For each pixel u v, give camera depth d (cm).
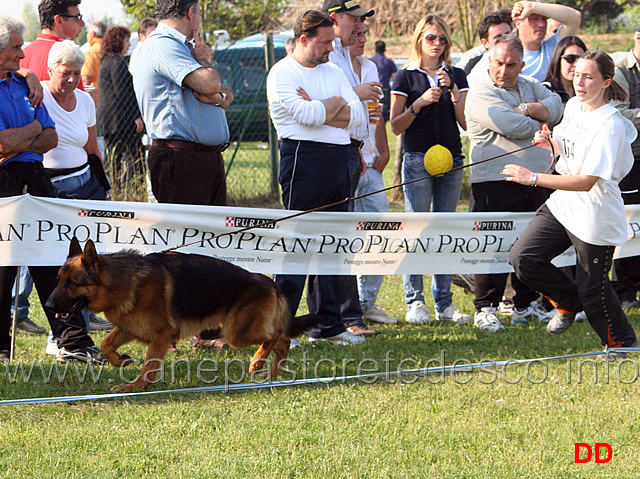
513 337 862
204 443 542
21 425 570
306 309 1015
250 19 2609
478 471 502
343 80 813
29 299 1038
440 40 903
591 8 3816
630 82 946
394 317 984
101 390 666
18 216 720
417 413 609
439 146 878
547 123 891
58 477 479
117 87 1446
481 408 623
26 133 694
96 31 1491
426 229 861
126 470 495
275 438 552
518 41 864
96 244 762
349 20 883
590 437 561
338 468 502
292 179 795
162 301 662
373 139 932
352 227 830
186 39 748
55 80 776
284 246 816
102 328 895
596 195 726
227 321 698
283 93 768
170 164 755
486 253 888
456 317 952
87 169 828
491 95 876
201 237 793
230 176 1836
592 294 754
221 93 785
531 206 914
